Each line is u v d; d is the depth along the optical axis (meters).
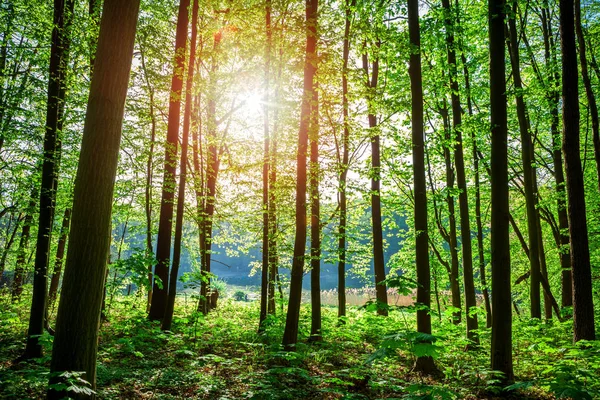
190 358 7.76
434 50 12.75
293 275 8.72
